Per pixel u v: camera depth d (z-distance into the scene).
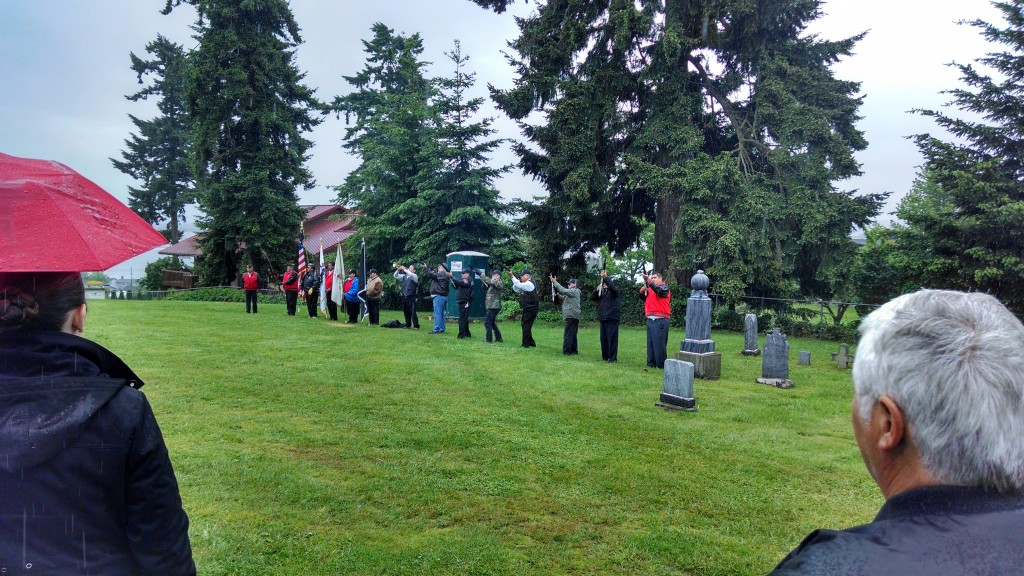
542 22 21.77
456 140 28.48
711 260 20.53
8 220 1.35
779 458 6.11
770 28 20.20
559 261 25.19
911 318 1.07
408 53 36.50
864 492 5.25
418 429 6.70
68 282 1.50
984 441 0.92
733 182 19.11
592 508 4.73
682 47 19.23
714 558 3.98
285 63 33.56
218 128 31.31
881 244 20.92
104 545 1.38
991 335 1.00
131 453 1.44
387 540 4.09
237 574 3.60
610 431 6.87
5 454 1.28
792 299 20.02
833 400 8.98
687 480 5.39
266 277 33.38
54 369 1.38
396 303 28.78
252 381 9.02
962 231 17.30
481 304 21.92
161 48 50.75
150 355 11.11
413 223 28.78
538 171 24.84
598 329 20.39
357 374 9.78
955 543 0.86
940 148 17.95
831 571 0.88
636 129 22.27
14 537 1.28
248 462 5.46
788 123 19.14
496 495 4.92
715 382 10.40
